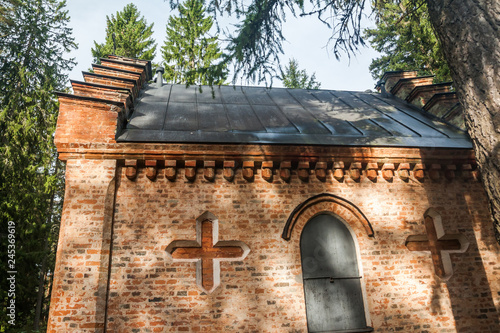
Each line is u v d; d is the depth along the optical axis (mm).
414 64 18656
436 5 5770
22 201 13906
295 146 7652
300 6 6480
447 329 7320
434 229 8180
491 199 4953
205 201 7285
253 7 6258
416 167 8156
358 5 6781
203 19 21781
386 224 7820
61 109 7117
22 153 15336
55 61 21422
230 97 11180
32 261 13086
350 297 7359
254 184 7586
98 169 6938
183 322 6477
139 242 6797
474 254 7984
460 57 5328
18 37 19859
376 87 14445
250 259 7074
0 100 18266
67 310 6039
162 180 7262
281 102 11164
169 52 21906
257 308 6797
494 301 7680
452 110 10016
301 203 7570
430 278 7625
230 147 7387
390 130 9047
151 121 8266
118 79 9102
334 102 11711
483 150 5000
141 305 6438
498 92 4855
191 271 6809
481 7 5180
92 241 6477
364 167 8086
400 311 7273
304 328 6844
